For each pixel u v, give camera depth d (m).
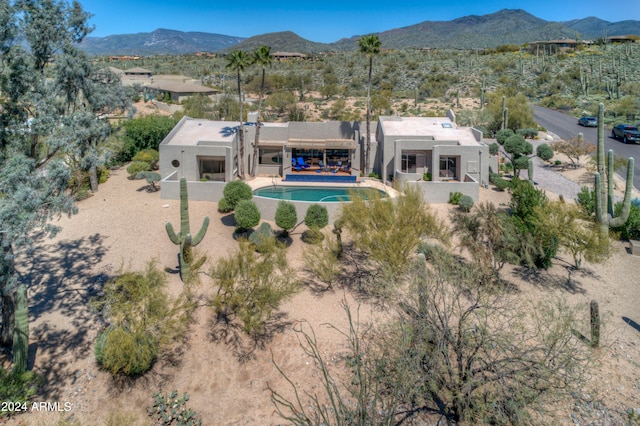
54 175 13.59
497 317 13.92
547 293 18.91
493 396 11.42
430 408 12.59
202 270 20.20
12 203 11.97
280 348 15.38
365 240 18.72
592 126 54.81
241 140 35.06
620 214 22.89
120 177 35.16
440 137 34.84
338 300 18.48
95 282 18.88
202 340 15.62
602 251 19.50
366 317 17.03
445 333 11.62
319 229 23.83
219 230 25.00
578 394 12.93
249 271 15.59
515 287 19.34
